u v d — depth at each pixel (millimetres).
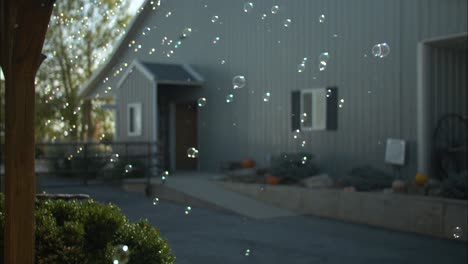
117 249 3676
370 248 6793
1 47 3246
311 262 6023
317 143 11219
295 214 9312
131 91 13961
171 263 4242
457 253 6559
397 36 9812
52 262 3635
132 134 13914
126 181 11562
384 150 10023
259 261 6012
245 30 12562
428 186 8461
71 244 3777
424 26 9391
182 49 14156
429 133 9453
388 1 9930
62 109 9930
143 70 13328
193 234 7500
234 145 13031
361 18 10383
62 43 13047
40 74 13250
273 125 12078
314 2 11156
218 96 13352
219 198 10047
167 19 10945
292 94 11656
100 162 13086
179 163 14422
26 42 3164
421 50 9383
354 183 9320
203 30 13234
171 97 14617
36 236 3701
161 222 8406
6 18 3188
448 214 7422
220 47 13188
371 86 10250
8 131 3203
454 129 9812
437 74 9586
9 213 3199
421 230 7734
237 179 11133
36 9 3160
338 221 8727
